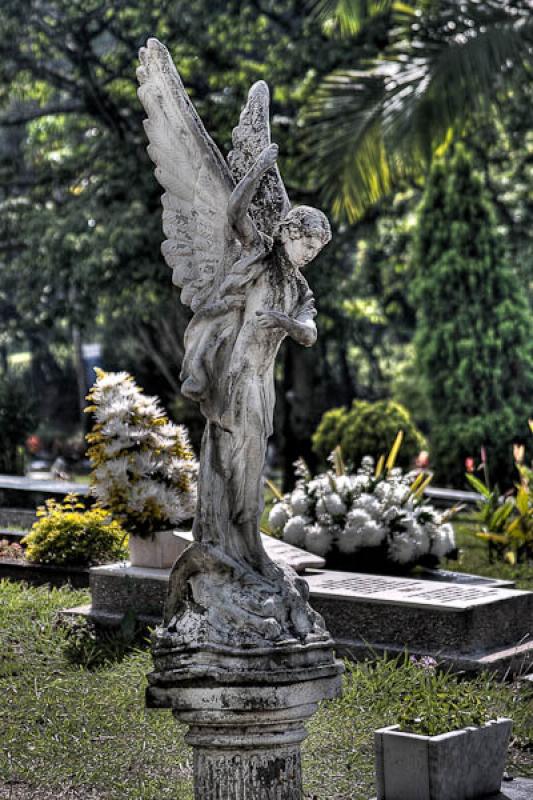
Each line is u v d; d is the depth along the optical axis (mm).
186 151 6199
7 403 19812
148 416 10516
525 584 12242
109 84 23062
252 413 5836
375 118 16188
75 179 23625
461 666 8891
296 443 24344
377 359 36625
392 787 6398
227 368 5859
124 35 22688
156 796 6570
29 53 23281
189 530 10586
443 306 23688
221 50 22141
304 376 25859
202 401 5922
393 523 11648
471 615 9125
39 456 36125
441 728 6438
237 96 21750
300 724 5723
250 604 5625
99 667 8930
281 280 5918
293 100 22078
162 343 27141
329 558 11703
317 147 17094
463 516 17547
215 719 5512
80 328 22891
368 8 17500
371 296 30797
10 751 7191
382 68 17062
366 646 9211
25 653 9156
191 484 10578
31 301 22734
